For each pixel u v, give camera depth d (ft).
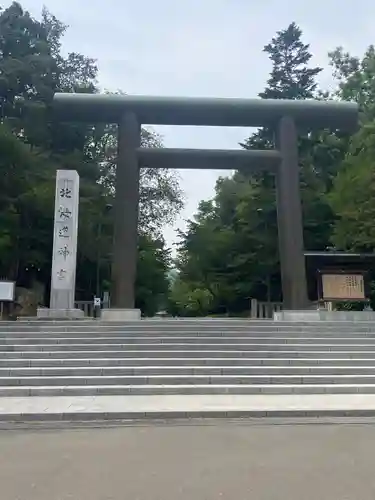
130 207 60.08
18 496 16.15
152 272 131.95
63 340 44.68
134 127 61.82
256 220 102.68
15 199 85.56
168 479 17.88
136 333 46.91
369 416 29.66
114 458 20.68
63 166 99.04
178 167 63.46
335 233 86.12
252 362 41.34
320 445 22.76
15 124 96.27
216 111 62.54
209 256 120.88
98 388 35.27
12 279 92.07
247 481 17.61
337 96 114.01
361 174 75.61
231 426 26.96
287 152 62.64
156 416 28.94
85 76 116.16
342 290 64.13
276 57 126.21
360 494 16.26
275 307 89.25
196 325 50.26
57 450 22.03
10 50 99.81
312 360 41.65
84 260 106.52
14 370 38.14
